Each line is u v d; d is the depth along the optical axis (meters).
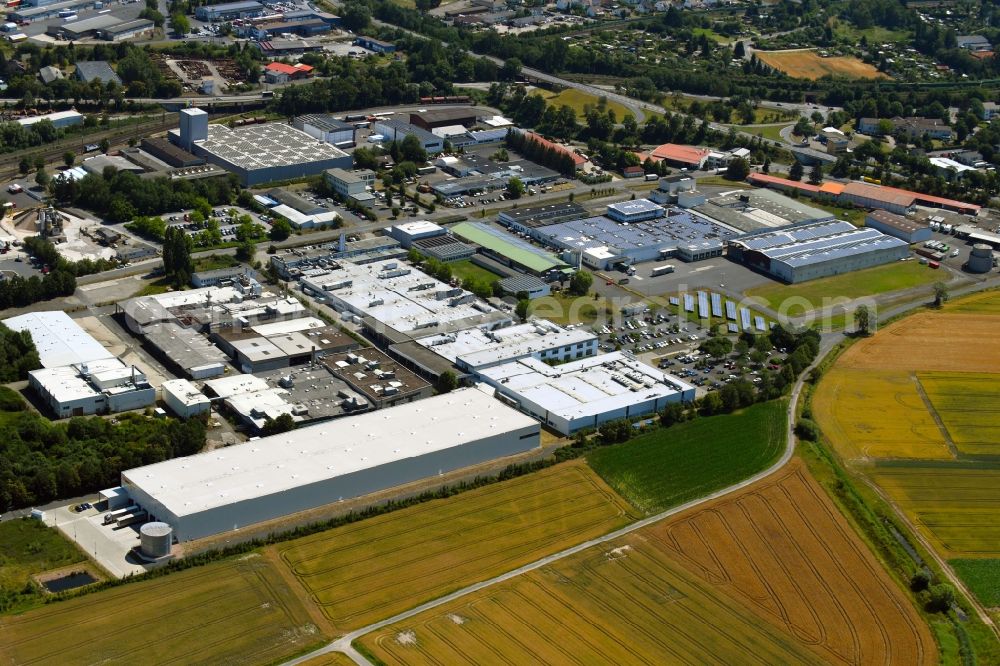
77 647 198.12
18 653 195.75
